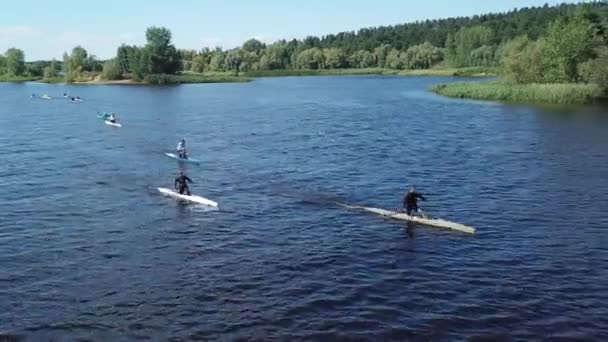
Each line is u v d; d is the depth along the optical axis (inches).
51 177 2130.9
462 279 1171.9
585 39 4886.8
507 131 3171.8
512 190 1897.1
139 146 2859.3
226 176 2150.6
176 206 1728.6
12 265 1253.7
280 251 1339.8
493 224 1542.8
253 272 1210.0
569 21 5280.5
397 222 1561.3
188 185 1999.3
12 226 1535.4
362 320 995.3
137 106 5113.2
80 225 1544.0
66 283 1154.0
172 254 1320.1
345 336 942.4
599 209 1668.3
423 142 2878.9
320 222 1566.2
